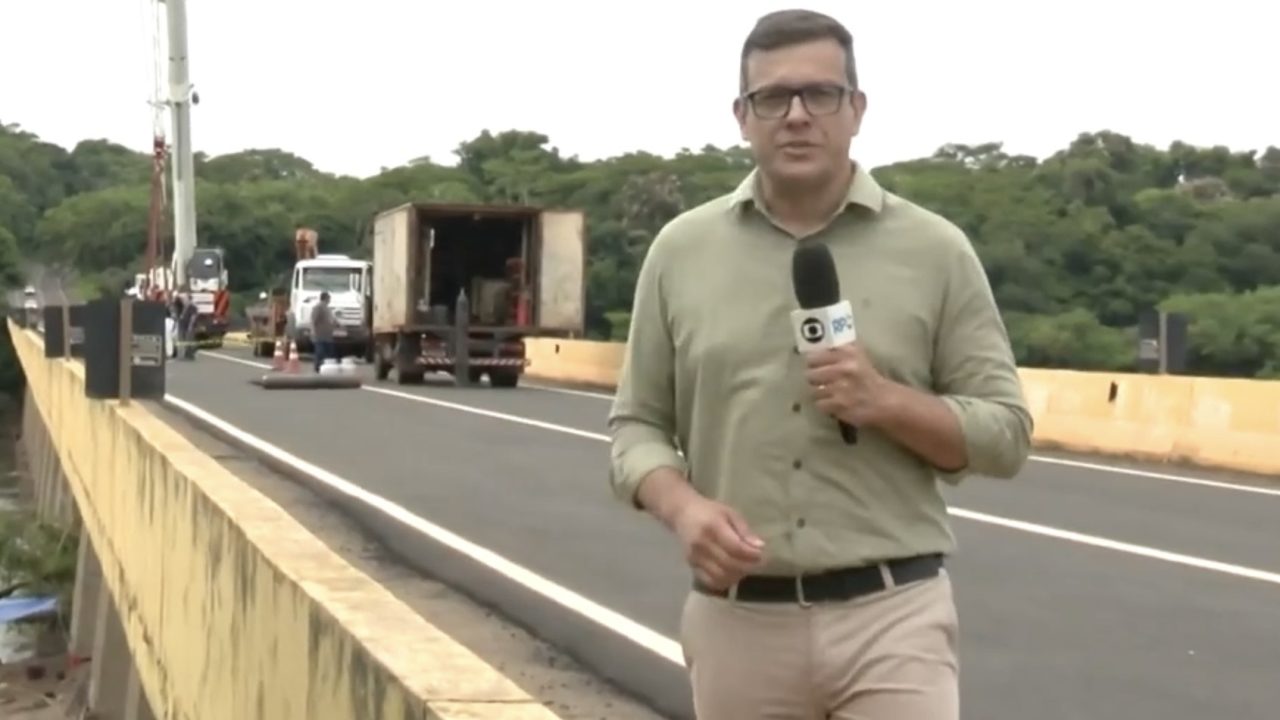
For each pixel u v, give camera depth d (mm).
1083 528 15289
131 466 14070
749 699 4398
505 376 37969
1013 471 4355
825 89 4262
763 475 4305
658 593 11570
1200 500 17688
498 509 15750
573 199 97875
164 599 11281
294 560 7000
